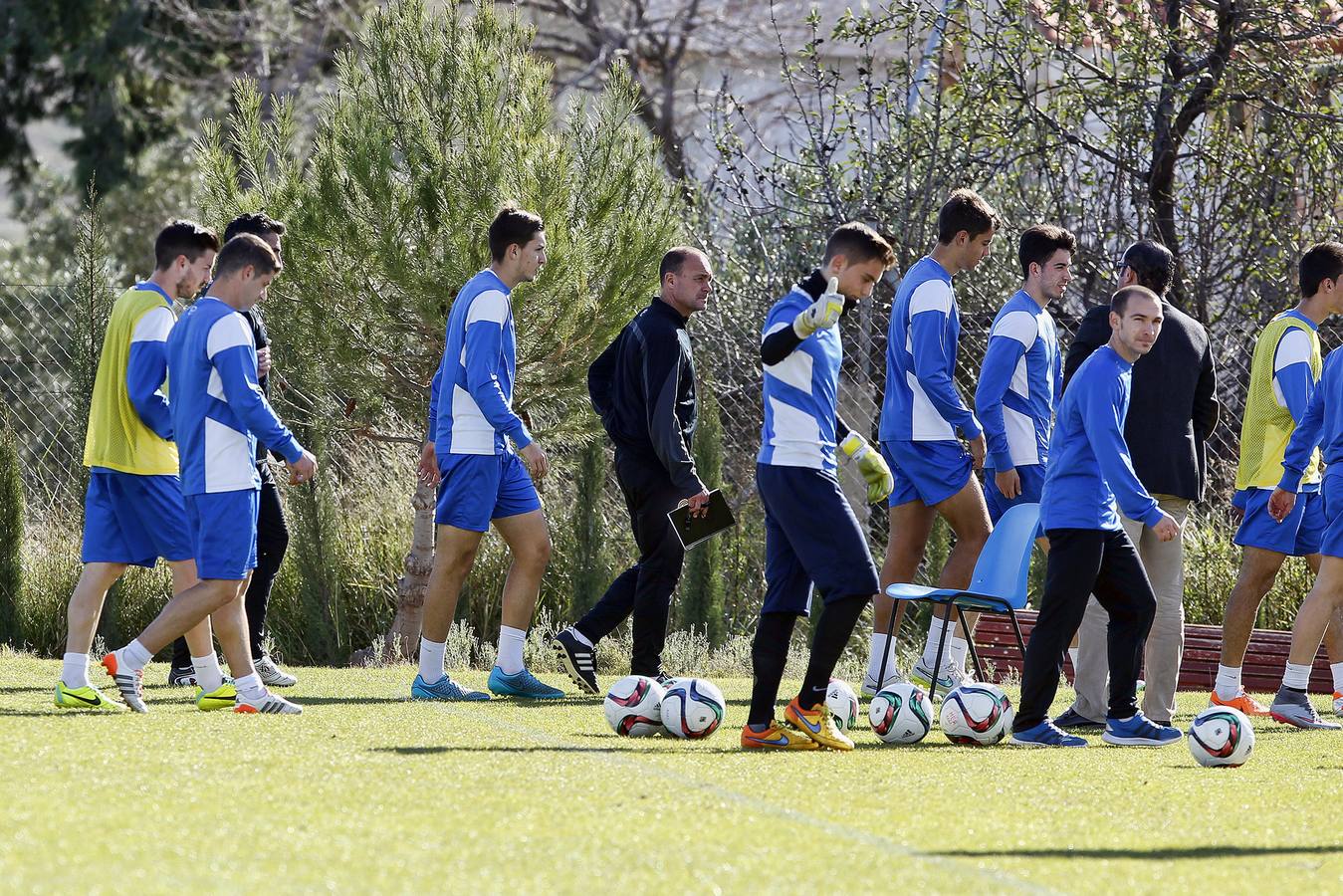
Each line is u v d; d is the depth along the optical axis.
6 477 35.53
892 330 24.64
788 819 12.90
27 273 73.25
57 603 35.97
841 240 18.44
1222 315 41.97
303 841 11.23
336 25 74.75
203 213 34.50
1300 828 13.47
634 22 82.56
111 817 11.82
